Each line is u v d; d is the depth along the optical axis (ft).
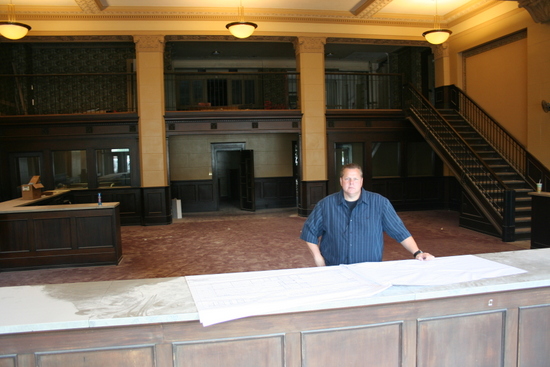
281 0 35.06
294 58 54.90
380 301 6.79
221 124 39.14
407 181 43.62
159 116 37.60
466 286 7.22
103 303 6.72
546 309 7.77
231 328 6.51
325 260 10.67
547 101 31.12
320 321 6.77
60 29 35.86
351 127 41.65
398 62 54.19
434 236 29.40
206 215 44.21
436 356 7.28
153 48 37.06
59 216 22.75
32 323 5.96
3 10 34.60
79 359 6.23
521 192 31.71
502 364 7.61
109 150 38.65
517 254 9.53
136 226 37.65
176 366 6.41
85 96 45.60
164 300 6.82
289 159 49.21
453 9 38.32
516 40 34.73
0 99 39.99
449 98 42.27
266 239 29.94
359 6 37.11
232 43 47.29
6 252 22.34
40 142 37.93
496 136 37.06
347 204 10.27
